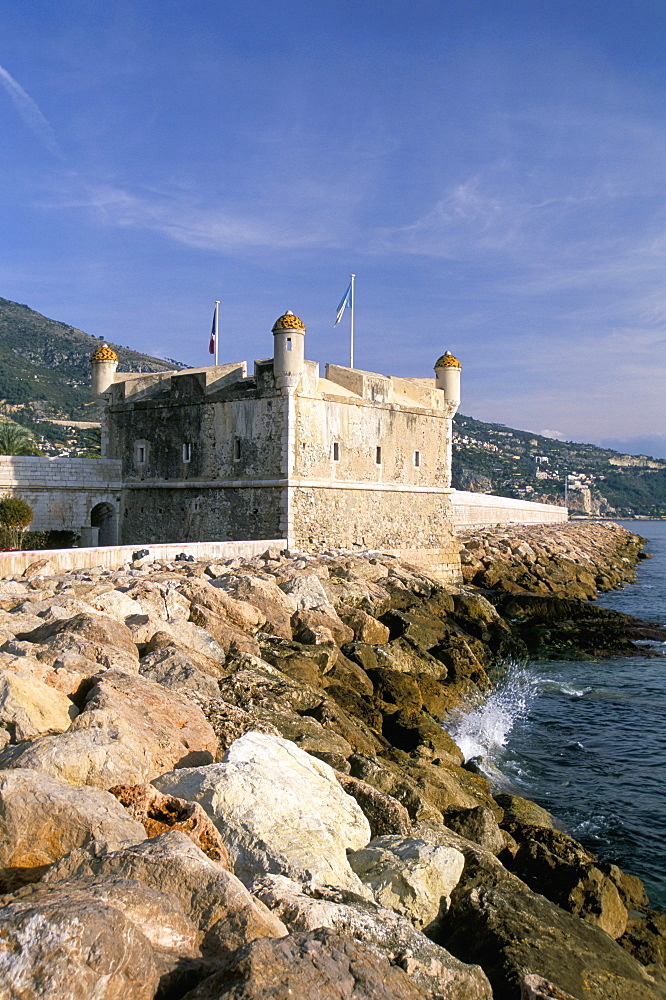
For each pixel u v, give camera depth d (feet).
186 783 28.35
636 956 33.19
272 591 69.05
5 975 15.60
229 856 25.31
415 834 33.19
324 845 27.17
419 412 133.18
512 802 47.75
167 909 18.98
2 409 544.21
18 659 34.47
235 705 43.09
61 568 78.54
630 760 61.67
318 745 41.16
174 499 122.11
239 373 117.80
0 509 110.83
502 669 93.97
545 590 153.99
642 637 113.29
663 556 320.70
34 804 22.44
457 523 217.77
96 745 27.73
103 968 16.30
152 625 49.73
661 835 48.26
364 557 109.91
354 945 18.89
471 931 27.86
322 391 113.60
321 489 112.06
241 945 18.88
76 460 124.88
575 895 35.09
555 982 25.70
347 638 73.05
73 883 19.43
